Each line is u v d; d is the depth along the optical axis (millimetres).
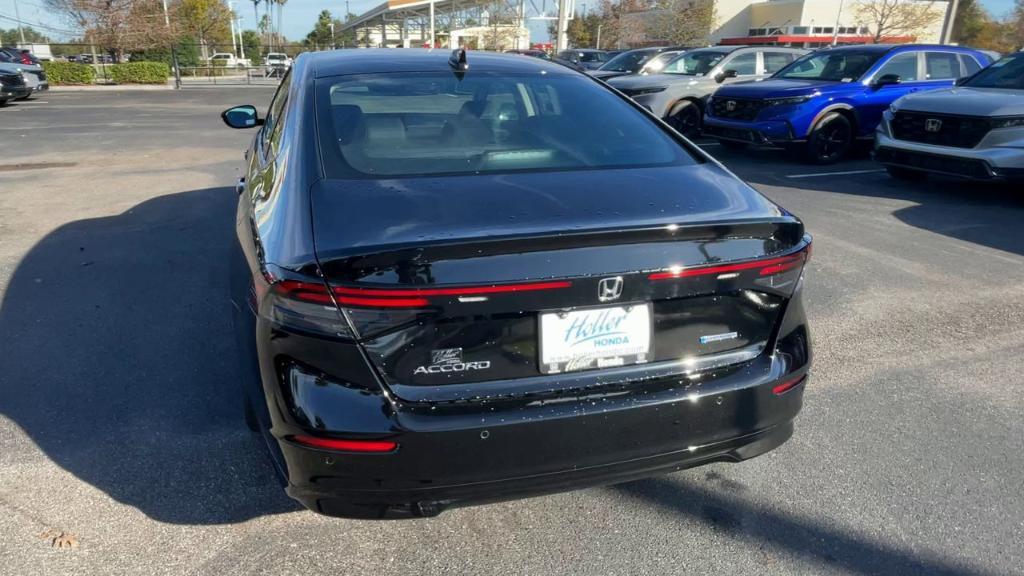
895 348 4059
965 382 3662
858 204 7457
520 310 1974
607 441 2096
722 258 2129
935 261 5574
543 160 2600
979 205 7406
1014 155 6969
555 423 2020
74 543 2422
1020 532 2549
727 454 2311
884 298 4805
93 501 2635
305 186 2307
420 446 1948
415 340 1946
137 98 22438
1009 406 3426
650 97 11719
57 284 4848
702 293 2141
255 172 3143
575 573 2348
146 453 2938
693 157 2807
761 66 12609
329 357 1938
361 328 1912
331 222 2076
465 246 1882
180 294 4684
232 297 2580
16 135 12523
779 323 2330
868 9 40875
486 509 2654
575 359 2072
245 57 55531
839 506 2688
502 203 2199
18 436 3047
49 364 3707
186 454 2930
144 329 4145
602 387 2098
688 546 2475
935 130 7629
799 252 2287
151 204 7137
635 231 1988
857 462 2963
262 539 2463
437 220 2076
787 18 47906
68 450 2951
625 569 2367
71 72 29328
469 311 1935
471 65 3240
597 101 3125
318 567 2344
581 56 22734
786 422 2379
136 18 33344
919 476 2869
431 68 3166
